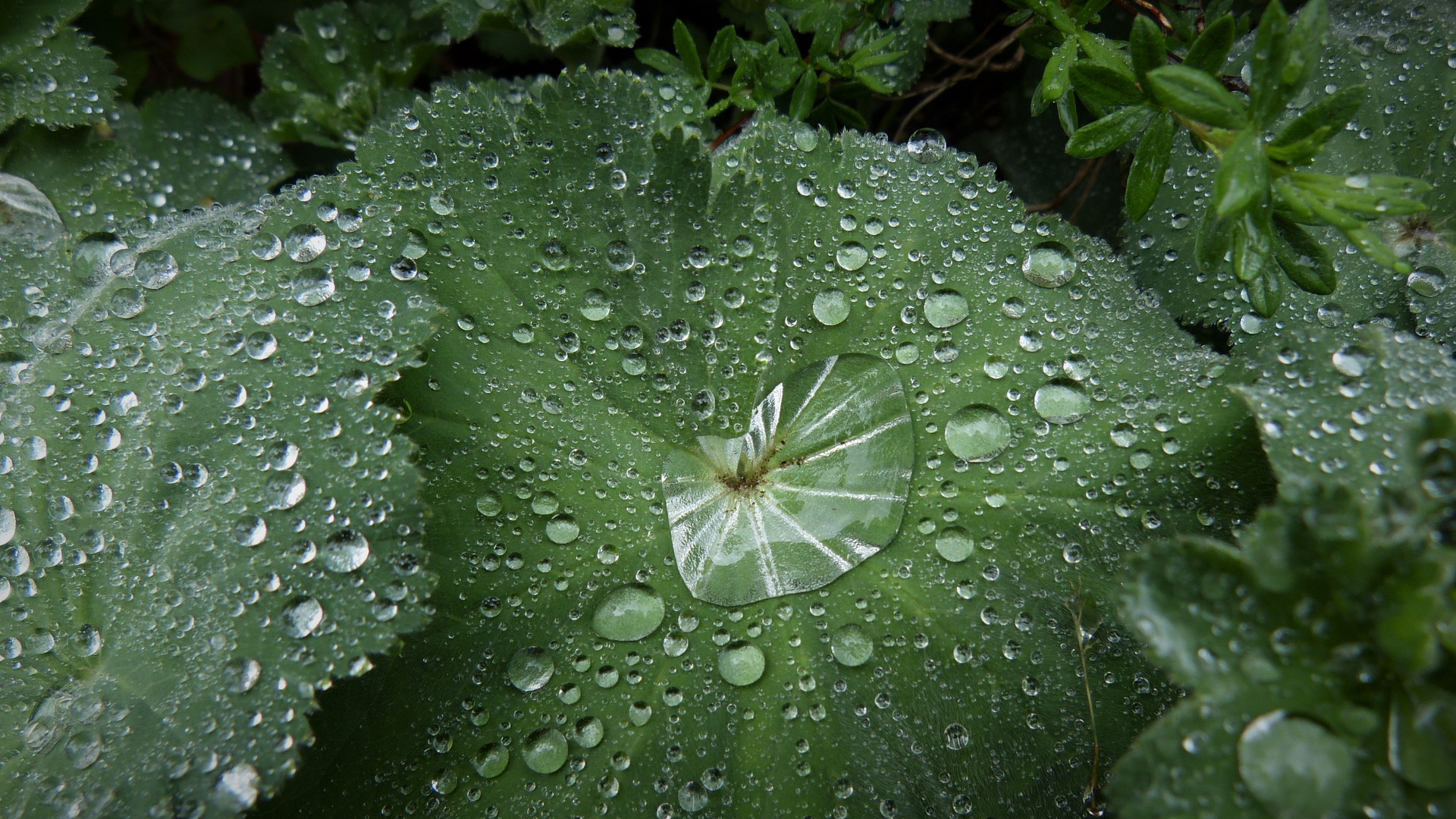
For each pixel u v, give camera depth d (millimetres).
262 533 273
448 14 316
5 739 270
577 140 292
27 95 299
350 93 322
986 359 291
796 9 304
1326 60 298
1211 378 285
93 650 271
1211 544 261
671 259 292
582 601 286
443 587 283
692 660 285
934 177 295
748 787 281
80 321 282
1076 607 283
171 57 342
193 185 316
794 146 296
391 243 286
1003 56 322
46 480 276
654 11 326
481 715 282
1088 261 292
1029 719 281
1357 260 292
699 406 293
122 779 267
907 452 291
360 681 281
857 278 294
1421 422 262
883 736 283
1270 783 257
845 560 289
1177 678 260
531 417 289
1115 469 284
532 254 291
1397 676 257
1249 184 267
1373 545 258
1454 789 254
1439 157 295
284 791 279
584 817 280
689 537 290
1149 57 277
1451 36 296
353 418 276
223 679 269
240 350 279
